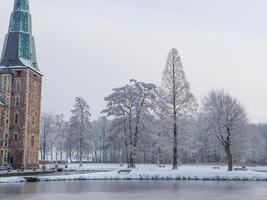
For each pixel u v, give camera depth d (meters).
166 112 63.44
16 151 79.38
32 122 83.94
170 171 59.50
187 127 63.41
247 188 43.16
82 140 94.56
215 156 119.94
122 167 87.75
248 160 119.56
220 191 39.59
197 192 38.47
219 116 67.25
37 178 53.72
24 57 84.12
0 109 79.12
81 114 95.62
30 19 87.44
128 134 72.50
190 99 63.69
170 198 33.16
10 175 60.28
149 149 72.00
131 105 72.81
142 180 55.75
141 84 73.94
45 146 122.75
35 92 86.25
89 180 55.38
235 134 67.06
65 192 37.72
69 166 93.38
